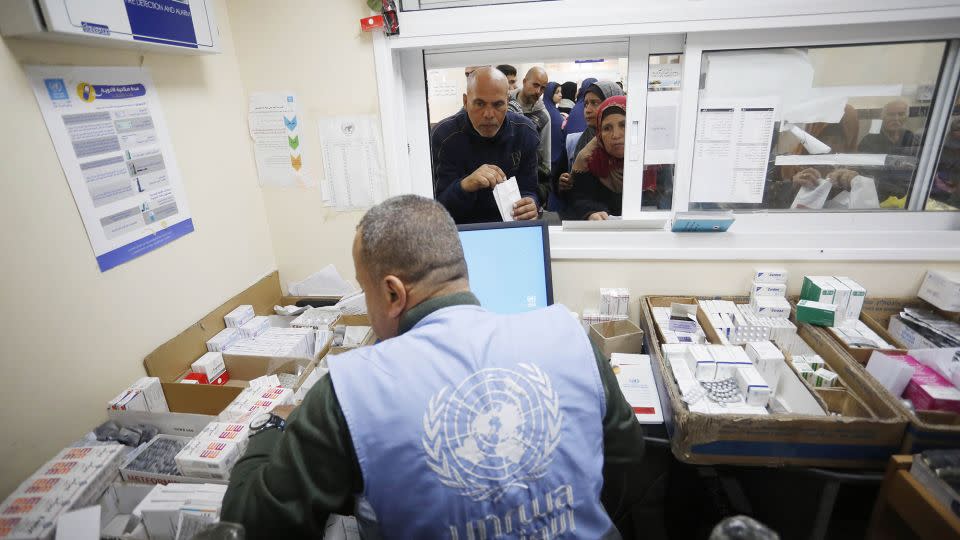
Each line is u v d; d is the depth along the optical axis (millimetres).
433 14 1452
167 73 1280
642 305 1578
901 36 1356
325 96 1559
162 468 961
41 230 979
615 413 774
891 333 1452
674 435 1071
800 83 1445
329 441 620
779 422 989
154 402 1183
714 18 1361
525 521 630
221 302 1501
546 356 691
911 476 921
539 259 1418
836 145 1486
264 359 1333
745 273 1564
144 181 1212
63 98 1013
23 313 951
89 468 913
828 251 1491
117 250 1141
